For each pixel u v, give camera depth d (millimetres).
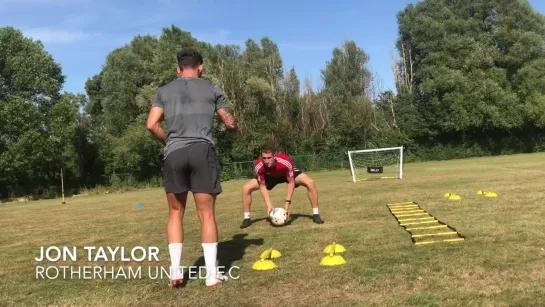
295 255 4887
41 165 33469
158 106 3984
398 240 5383
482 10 43219
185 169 3865
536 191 9805
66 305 3613
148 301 3602
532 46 41750
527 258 4184
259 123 39875
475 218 6668
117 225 8734
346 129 40469
